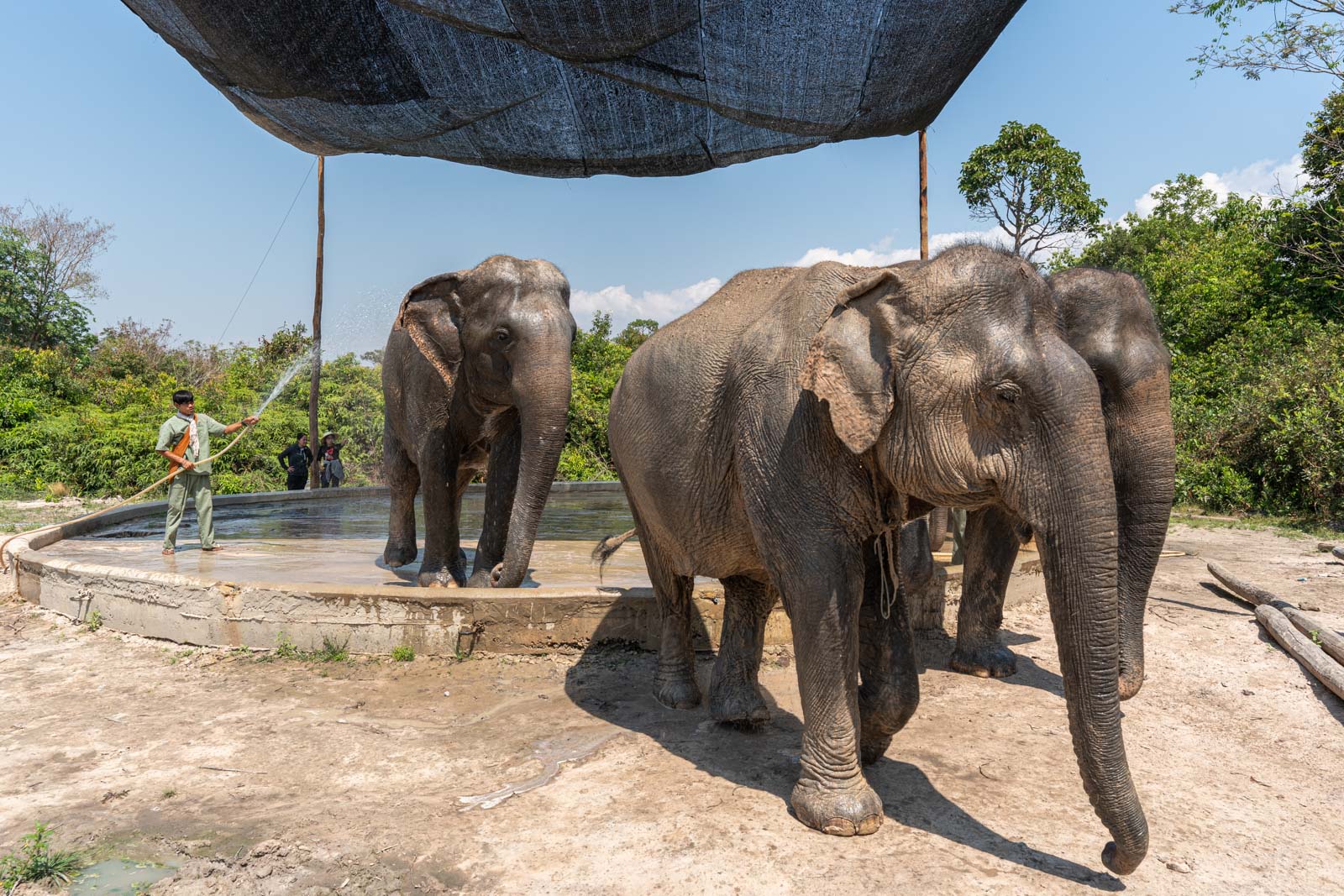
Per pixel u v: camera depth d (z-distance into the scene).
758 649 4.30
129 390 25.56
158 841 3.12
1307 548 10.60
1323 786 3.70
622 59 6.07
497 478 6.57
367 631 5.36
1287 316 17.47
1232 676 5.21
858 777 3.19
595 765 3.78
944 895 2.70
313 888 2.79
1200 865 2.93
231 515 11.27
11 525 12.69
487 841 3.07
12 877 2.83
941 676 5.21
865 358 2.84
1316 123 17.44
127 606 5.88
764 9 5.62
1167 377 4.75
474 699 4.67
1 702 4.65
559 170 7.92
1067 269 4.91
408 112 7.07
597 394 22.56
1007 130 25.27
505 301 6.01
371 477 22.31
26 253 36.19
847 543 3.14
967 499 2.79
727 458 3.60
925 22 5.63
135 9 5.90
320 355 16.08
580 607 5.38
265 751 3.96
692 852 2.97
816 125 6.69
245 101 7.04
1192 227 28.34
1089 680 2.50
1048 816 3.28
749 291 3.90
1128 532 4.73
